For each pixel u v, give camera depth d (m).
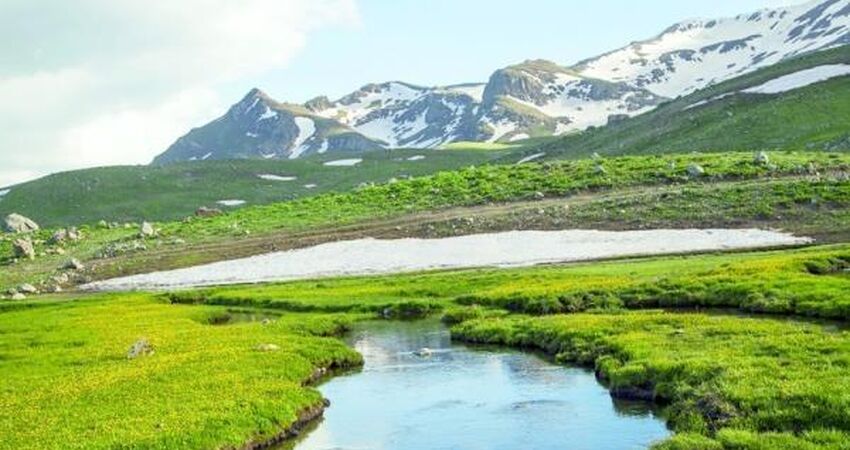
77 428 29.55
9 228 174.25
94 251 122.69
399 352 48.09
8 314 75.69
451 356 45.59
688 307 52.22
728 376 29.72
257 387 35.41
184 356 44.22
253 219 133.75
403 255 95.06
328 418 33.38
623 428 29.05
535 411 32.19
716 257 71.81
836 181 95.12
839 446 22.50
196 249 113.88
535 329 48.25
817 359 31.05
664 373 32.81
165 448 27.02
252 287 84.75
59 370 43.28
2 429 30.02
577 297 57.62
